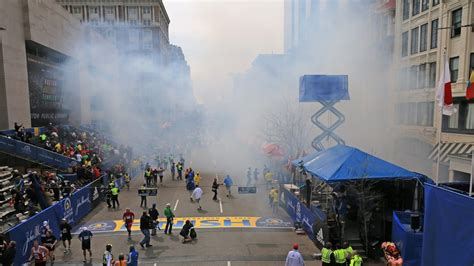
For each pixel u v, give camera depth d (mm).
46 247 11023
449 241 8047
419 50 24344
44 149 20406
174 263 11383
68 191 16266
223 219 16297
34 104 26016
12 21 22422
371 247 11727
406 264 10508
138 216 16781
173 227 15141
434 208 8602
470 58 19078
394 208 13141
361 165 12805
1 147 19766
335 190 14531
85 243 11539
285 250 12500
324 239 12078
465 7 19094
